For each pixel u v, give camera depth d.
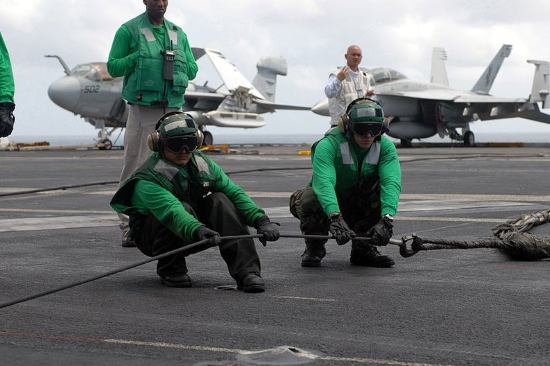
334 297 4.74
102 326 4.01
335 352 3.47
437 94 40.16
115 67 7.31
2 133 5.70
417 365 3.25
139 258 6.44
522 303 4.48
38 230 8.30
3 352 3.51
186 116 5.12
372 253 6.00
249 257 5.02
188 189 5.14
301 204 5.93
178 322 4.09
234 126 40.56
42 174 18.25
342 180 5.89
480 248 6.66
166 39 7.43
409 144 41.72
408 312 4.28
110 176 17.39
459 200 10.98
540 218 6.68
